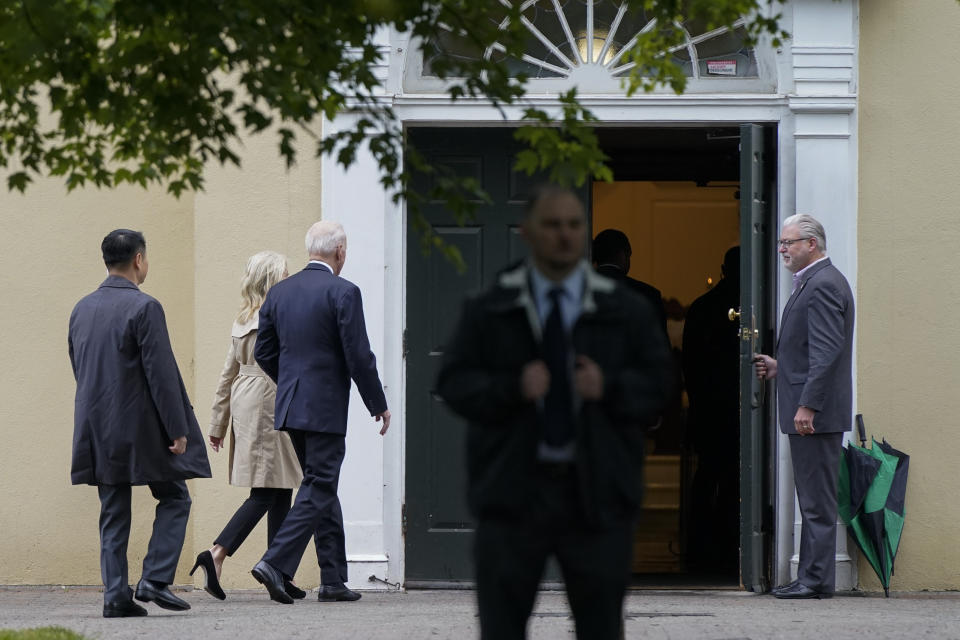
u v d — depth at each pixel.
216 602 26.59
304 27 15.87
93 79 16.00
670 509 43.09
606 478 12.72
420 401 29.33
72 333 23.62
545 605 26.17
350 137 16.75
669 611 24.47
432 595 28.16
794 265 26.72
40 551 30.02
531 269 13.05
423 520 29.25
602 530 12.83
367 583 28.73
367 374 24.80
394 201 16.80
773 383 28.95
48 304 30.11
